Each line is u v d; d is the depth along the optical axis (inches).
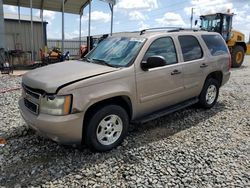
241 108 245.3
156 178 123.9
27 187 116.3
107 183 120.1
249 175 128.2
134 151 151.8
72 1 660.7
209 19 625.3
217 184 120.0
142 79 162.7
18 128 181.8
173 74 184.1
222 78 242.5
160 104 181.8
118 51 175.0
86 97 135.6
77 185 118.4
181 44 197.5
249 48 866.8
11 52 537.0
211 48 228.7
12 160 139.1
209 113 227.6
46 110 133.2
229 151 154.2
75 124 133.0
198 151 153.2
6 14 800.3
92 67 156.4
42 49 732.0
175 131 185.0
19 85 338.0
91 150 147.9
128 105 161.8
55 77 141.3
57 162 137.9
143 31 193.8
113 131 152.9
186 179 123.4
